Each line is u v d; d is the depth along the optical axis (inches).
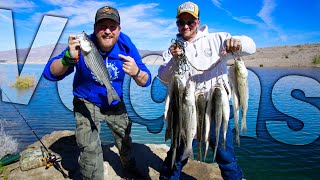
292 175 113.0
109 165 82.9
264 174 114.9
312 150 135.4
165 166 66.5
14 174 78.8
